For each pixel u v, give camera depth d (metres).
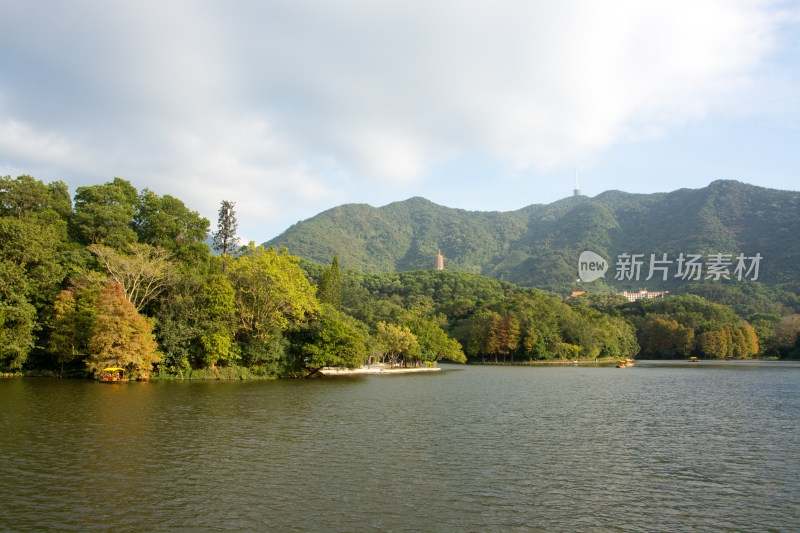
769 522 20.66
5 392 55.38
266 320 82.81
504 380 92.31
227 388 64.56
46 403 47.62
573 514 21.17
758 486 25.45
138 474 25.44
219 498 22.16
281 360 85.94
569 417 46.53
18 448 30.20
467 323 186.25
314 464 27.89
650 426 42.31
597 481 25.95
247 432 36.25
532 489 24.41
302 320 88.75
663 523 20.39
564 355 169.38
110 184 102.56
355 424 40.38
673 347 194.00
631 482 25.89
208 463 27.70
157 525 19.05
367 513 20.70
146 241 105.31
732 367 140.88
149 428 36.88
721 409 52.94
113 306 67.19
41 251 71.00
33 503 21.12
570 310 199.25
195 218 116.12
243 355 80.62
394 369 116.94
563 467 28.56
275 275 80.12
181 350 73.94
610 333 184.50
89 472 25.62
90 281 73.75
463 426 40.62
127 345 67.06
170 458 28.61
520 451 32.22
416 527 19.36
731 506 22.50
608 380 92.94
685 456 31.59
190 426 37.97
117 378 68.38
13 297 65.44
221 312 77.44
